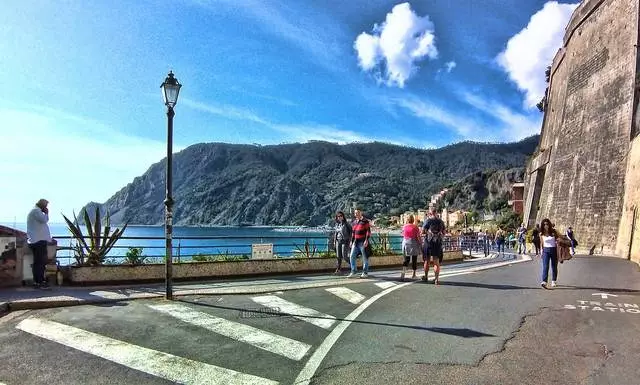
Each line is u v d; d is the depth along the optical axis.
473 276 16.64
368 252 15.77
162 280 13.37
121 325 8.30
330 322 8.81
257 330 8.17
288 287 12.77
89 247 13.66
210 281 13.95
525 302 11.08
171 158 10.92
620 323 9.15
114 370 6.15
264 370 6.22
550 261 14.09
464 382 5.91
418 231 14.98
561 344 7.63
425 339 7.72
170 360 6.55
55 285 12.09
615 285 14.60
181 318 8.91
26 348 6.98
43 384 5.67
